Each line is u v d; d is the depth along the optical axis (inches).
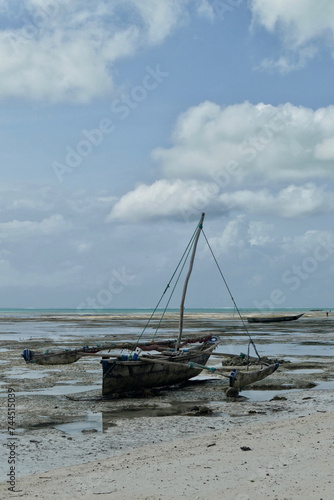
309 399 716.0
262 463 374.0
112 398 740.0
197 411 641.0
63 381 881.5
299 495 296.0
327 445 420.2
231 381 755.4
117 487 333.7
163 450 446.6
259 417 609.3
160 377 804.0
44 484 354.3
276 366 851.4
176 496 308.5
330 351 1354.6
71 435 530.0
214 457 403.2
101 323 3270.2
